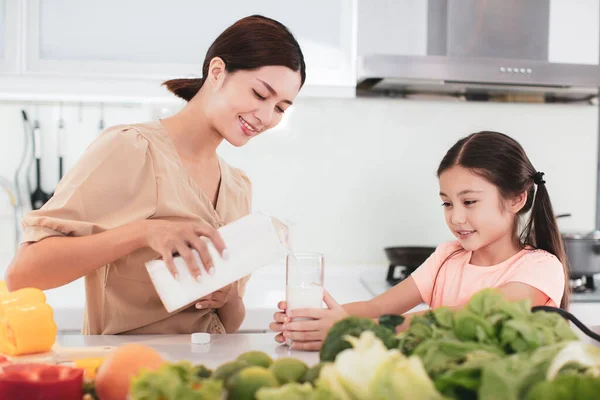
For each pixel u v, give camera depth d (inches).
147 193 48.3
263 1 88.2
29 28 83.0
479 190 51.2
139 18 85.7
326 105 102.8
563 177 107.2
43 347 37.0
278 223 42.1
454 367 23.2
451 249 59.4
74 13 84.2
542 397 20.3
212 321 53.0
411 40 96.3
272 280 97.6
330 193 103.7
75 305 78.7
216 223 52.6
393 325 29.3
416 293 58.2
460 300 54.2
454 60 87.8
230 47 48.1
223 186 54.7
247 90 47.7
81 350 38.1
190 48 86.7
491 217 51.5
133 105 99.9
